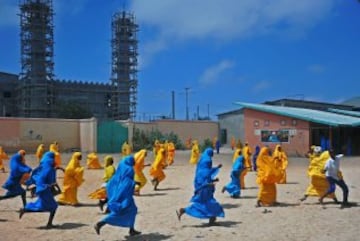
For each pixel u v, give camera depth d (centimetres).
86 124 5047
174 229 1020
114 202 932
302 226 1035
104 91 10988
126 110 11012
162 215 1202
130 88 11119
